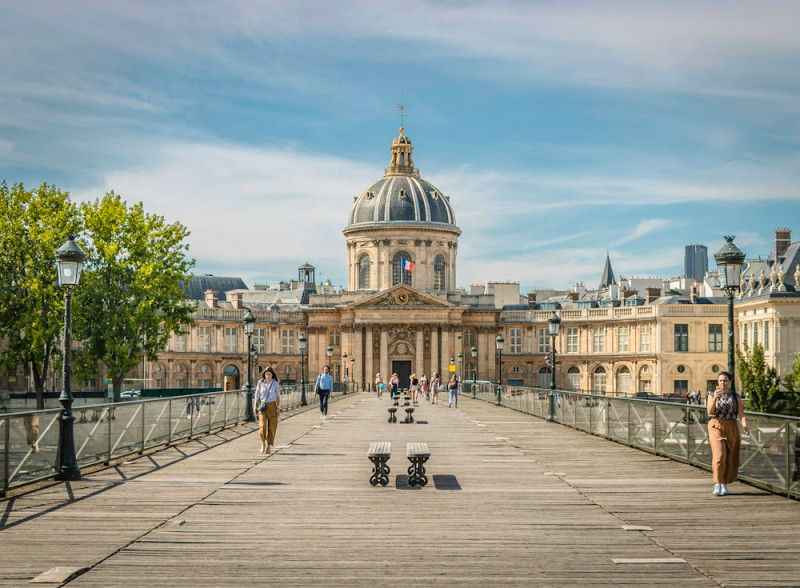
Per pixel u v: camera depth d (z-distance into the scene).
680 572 8.46
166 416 19.11
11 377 54.12
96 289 42.00
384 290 78.44
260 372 79.69
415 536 9.95
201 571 8.48
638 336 73.38
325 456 17.42
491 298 83.81
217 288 101.69
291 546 9.47
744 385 41.41
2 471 12.20
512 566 8.67
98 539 9.76
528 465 16.03
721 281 17.52
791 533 10.07
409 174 88.56
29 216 42.72
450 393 41.38
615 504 11.88
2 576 8.28
